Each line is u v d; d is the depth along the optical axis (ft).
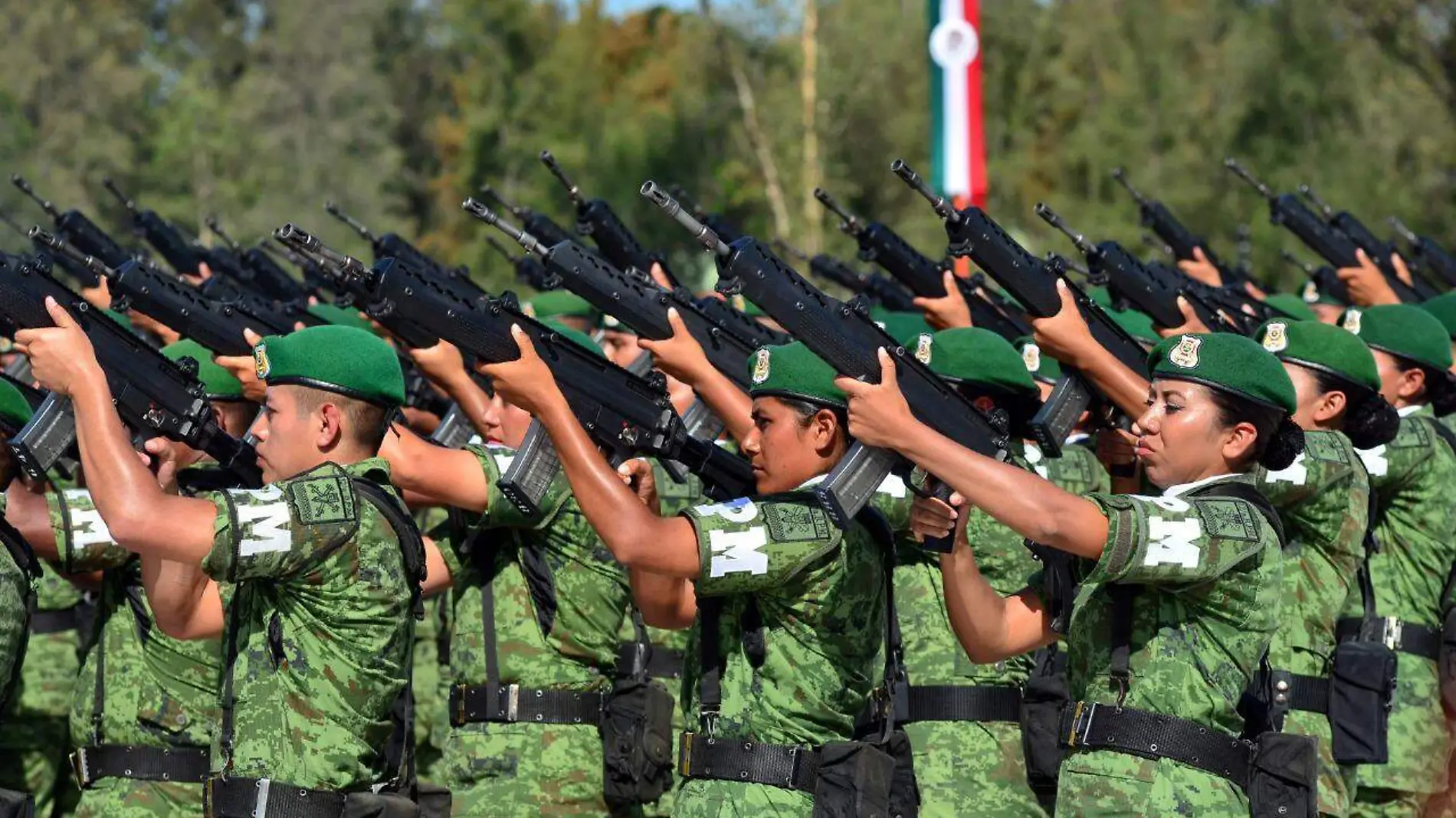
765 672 35.96
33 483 43.60
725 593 35.63
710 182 288.30
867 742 36.27
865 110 276.21
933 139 139.85
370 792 35.06
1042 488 33.99
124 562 44.39
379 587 34.78
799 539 35.14
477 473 45.75
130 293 47.03
